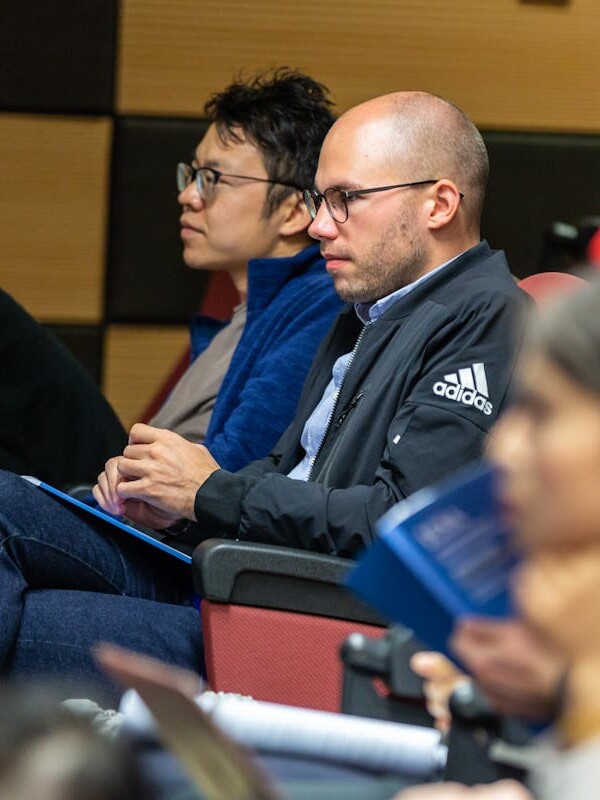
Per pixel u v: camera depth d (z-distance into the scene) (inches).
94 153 372.5
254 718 116.6
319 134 277.9
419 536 89.4
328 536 192.7
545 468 63.7
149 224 372.8
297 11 365.7
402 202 217.3
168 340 378.3
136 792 53.5
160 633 199.8
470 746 113.0
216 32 367.2
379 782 99.6
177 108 370.3
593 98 366.6
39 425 278.5
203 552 175.9
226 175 278.8
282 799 69.7
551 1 365.1
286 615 176.6
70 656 196.9
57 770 52.8
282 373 249.0
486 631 86.9
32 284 375.9
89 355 377.1
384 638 120.3
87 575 208.1
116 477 218.2
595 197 366.0
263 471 226.4
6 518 200.7
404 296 212.5
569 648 66.7
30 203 373.7
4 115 371.2
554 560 65.7
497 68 365.7
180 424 274.4
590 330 63.5
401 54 365.7
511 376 199.0
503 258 217.3
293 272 266.2
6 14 366.9
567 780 67.0
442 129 219.9
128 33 368.5
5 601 195.8
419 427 194.2
